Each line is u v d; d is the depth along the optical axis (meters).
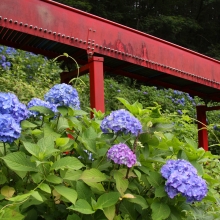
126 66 5.09
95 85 3.91
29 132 1.76
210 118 9.59
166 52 4.88
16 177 1.62
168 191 1.51
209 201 1.87
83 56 4.63
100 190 1.50
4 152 1.52
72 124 1.88
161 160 1.73
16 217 1.19
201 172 1.79
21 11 3.57
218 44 17.62
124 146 1.51
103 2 14.91
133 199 1.53
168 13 17.30
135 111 1.91
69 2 12.67
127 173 1.53
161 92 9.91
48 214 1.54
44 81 6.78
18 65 6.53
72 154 1.91
